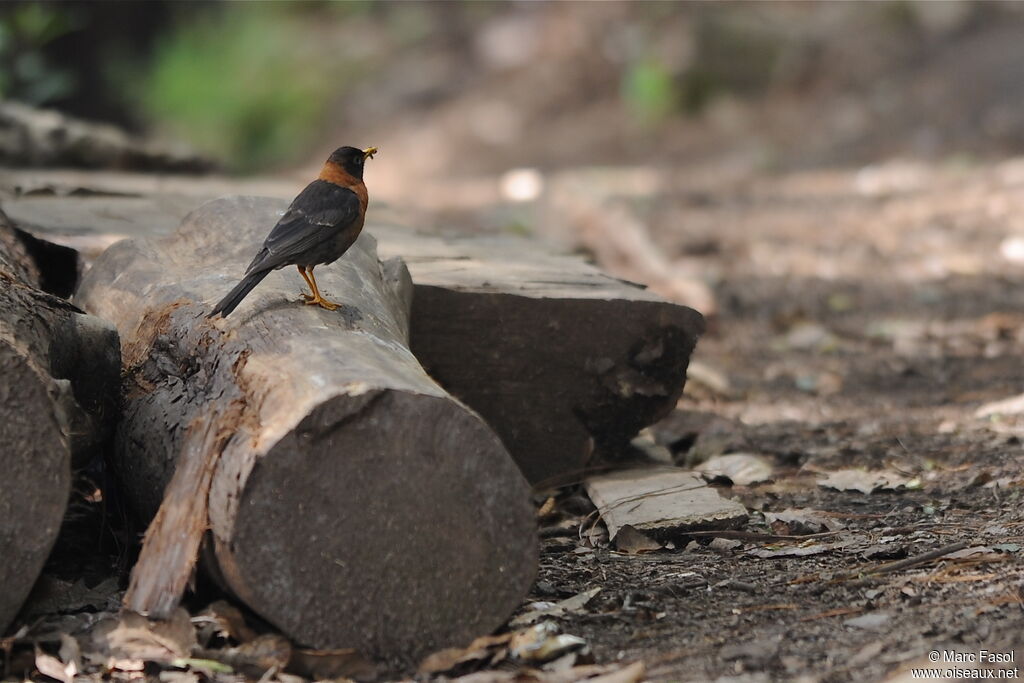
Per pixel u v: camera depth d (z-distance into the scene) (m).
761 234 22.69
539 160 35.62
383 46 46.12
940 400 13.39
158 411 7.89
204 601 7.13
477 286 10.41
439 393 6.88
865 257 20.52
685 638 7.28
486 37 44.00
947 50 32.88
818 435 12.28
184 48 43.41
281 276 8.59
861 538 9.00
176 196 14.57
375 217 14.76
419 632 6.89
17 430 6.79
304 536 6.69
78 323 8.09
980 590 7.63
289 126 42.28
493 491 6.91
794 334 16.64
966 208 22.77
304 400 6.70
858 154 29.61
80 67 37.16
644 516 9.34
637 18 39.06
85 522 8.95
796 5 36.78
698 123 34.41
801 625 7.37
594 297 10.36
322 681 6.74
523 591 7.04
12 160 18.33
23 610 7.34
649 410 10.63
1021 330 16.14
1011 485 9.97
